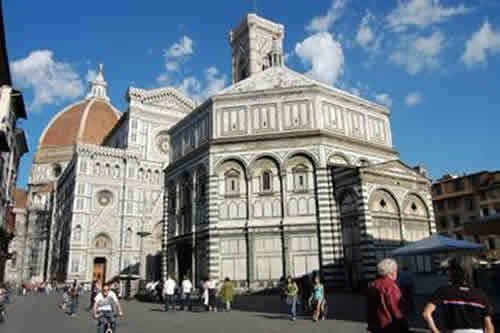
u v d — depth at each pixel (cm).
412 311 2148
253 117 4272
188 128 4838
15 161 6781
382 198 3803
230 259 3916
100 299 1498
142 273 7175
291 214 3903
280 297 3478
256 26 8569
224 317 2341
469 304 691
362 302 2814
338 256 3725
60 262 8294
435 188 7675
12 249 10725
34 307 3719
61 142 13012
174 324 2091
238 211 4031
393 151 4591
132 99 8831
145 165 8438
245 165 4106
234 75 8931
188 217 4475
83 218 7625
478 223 1880
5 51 3822
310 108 4162
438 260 3894
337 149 4103
